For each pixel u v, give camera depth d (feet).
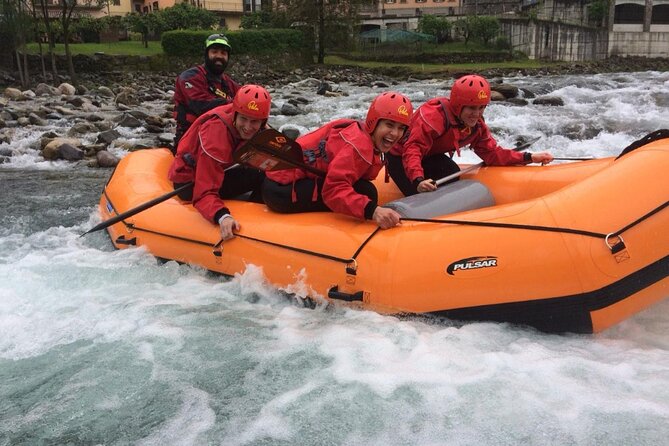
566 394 7.59
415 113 12.96
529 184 12.60
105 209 15.87
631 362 8.27
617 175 9.16
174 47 84.23
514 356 8.49
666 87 52.31
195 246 12.39
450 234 9.53
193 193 12.51
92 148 30.89
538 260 8.75
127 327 10.19
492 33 117.50
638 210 8.68
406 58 105.40
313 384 8.27
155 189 14.82
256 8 134.72
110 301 11.34
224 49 16.67
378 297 9.83
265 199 11.96
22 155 30.89
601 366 8.16
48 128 37.58
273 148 10.59
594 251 8.48
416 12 157.58
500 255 8.99
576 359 8.36
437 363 8.48
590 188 9.13
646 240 8.55
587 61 115.65
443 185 12.92
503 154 13.58
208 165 11.98
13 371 8.97
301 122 41.47
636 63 115.96
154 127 37.35
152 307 10.94
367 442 7.03
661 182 8.87
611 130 32.09
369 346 9.06
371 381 8.20
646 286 8.61
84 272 12.83
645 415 7.10
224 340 9.67
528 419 7.20
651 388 7.63
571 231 8.68
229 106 12.14
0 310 11.01
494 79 67.46
